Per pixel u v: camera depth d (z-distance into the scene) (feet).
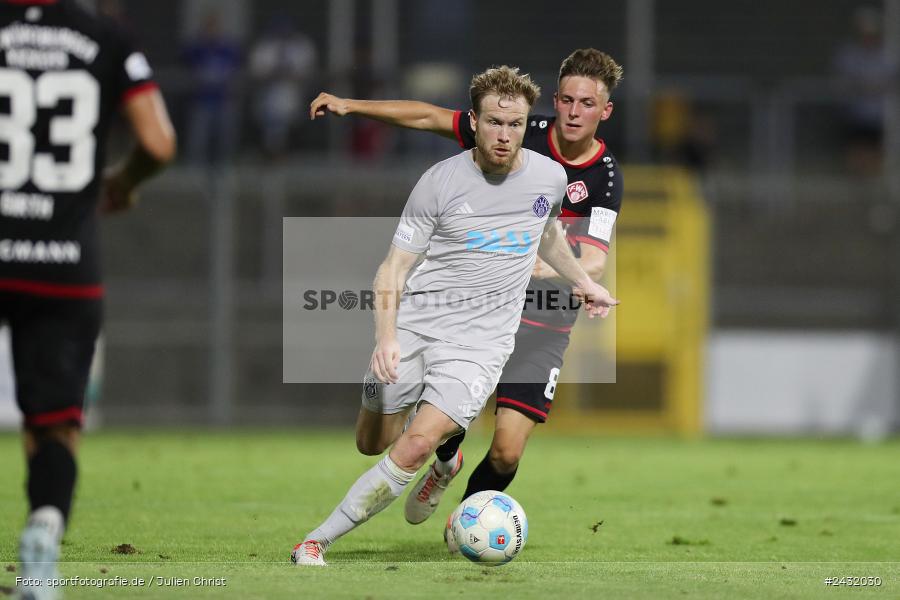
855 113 207.00
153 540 76.02
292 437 170.50
